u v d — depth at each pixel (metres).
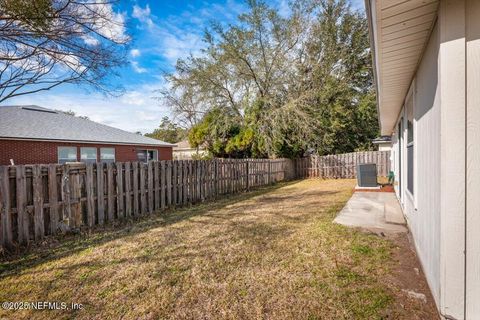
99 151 14.17
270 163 12.49
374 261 2.96
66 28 3.31
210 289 2.47
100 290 2.50
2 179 3.62
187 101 16.75
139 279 2.70
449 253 1.84
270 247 3.48
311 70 17.28
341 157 14.95
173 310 2.16
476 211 1.77
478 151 1.77
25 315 2.14
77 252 3.51
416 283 2.47
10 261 3.27
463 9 1.77
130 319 2.06
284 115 14.41
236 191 9.69
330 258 3.06
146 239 4.00
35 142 11.59
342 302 2.19
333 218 4.93
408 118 4.37
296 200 7.31
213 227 4.58
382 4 1.84
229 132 15.88
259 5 14.93
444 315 1.85
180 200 7.04
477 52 1.75
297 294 2.33
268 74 15.72
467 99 1.78
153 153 17.56
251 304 2.21
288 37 15.55
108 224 5.00
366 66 17.91
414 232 3.44
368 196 7.45
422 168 2.82
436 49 2.07
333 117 16.67
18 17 2.94
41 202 4.11
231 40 15.07
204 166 8.05
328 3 17.19
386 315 2.00
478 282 1.77
